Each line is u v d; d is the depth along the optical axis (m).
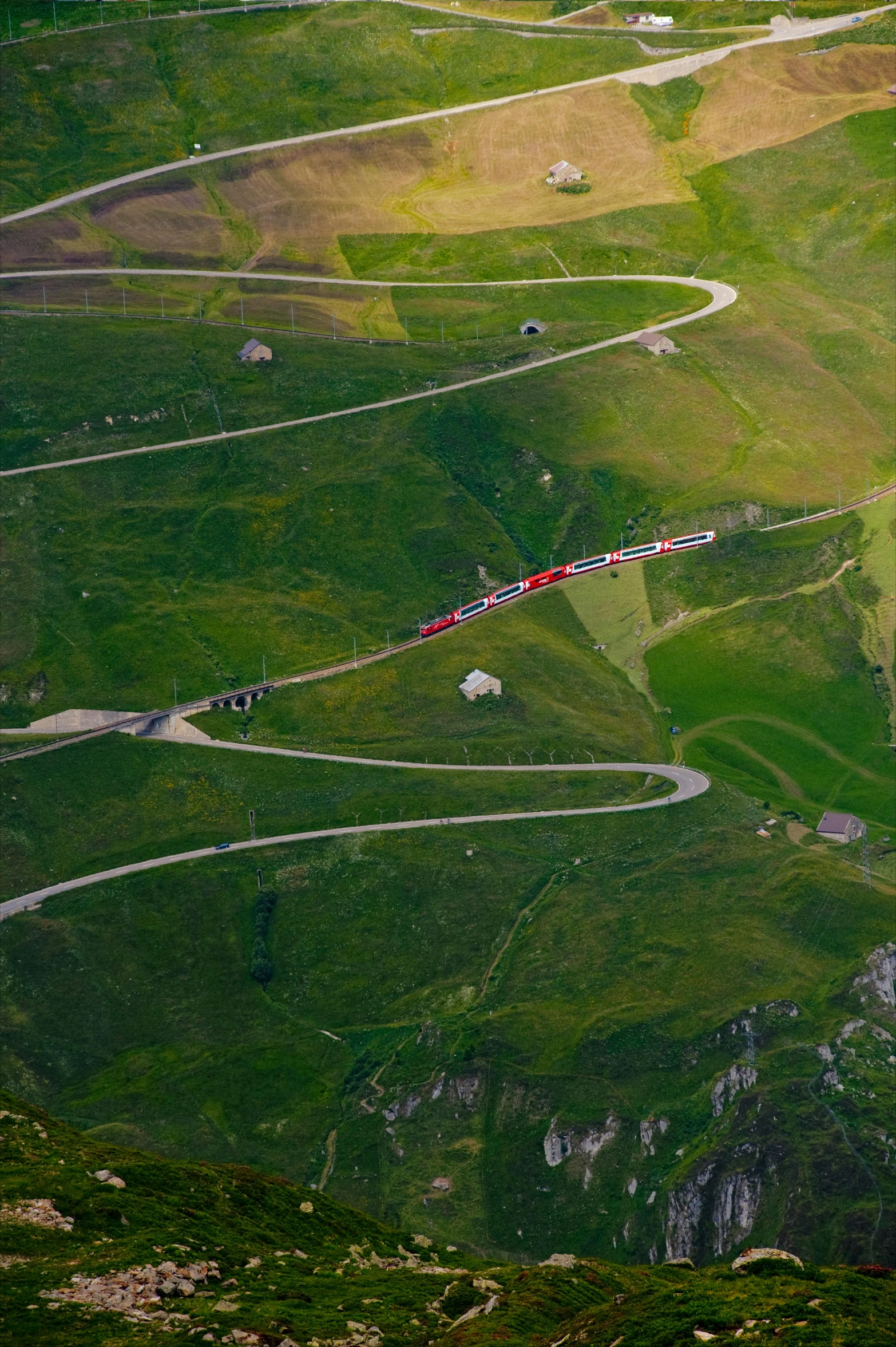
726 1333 122.75
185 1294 139.88
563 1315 140.00
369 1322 135.88
